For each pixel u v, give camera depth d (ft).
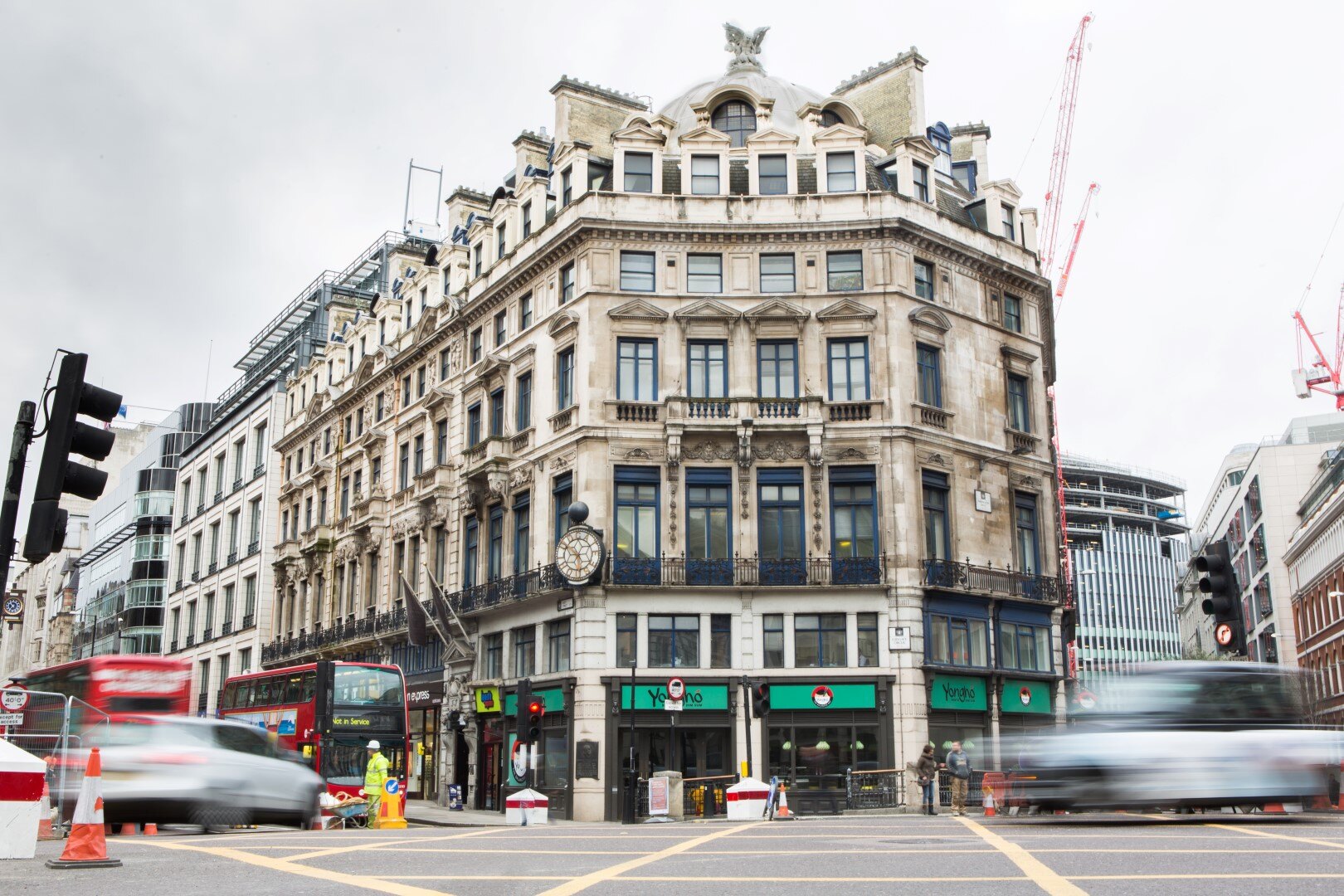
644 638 111.24
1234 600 58.75
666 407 116.26
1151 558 552.00
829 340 118.83
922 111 139.33
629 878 32.71
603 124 141.28
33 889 30.01
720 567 112.47
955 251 126.00
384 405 168.35
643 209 121.29
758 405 115.96
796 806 104.83
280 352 232.94
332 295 222.07
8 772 41.16
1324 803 64.85
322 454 190.08
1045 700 121.70
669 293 119.65
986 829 56.29
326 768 101.81
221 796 62.64
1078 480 563.07
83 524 366.84
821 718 109.19
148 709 101.65
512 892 29.22
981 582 117.50
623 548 114.11
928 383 120.88
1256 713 57.62
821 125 131.75
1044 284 136.15
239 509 220.02
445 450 146.61
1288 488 310.65
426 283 158.30
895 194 121.60
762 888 29.71
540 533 121.29
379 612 157.69
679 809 95.25
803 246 120.67
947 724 112.68
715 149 123.75
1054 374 148.77
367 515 161.89
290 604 192.13
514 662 123.75
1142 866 33.86
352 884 30.99
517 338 131.64
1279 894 27.20
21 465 33.99
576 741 109.09
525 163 149.28
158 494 258.57
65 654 331.57
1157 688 58.13
